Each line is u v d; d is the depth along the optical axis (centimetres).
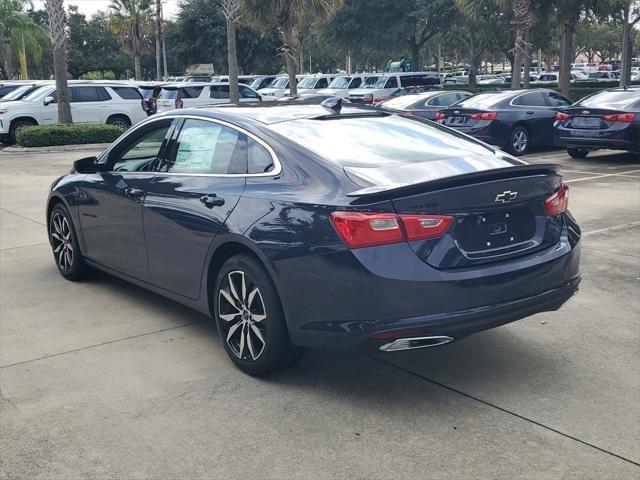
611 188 1076
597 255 688
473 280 362
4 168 1534
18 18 4906
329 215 365
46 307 557
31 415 377
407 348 360
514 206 390
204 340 484
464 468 321
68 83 2183
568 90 2702
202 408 383
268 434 354
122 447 343
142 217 497
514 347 464
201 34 4681
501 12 3212
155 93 2367
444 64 9619
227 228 415
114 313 541
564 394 395
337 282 361
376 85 2858
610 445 339
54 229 635
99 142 2033
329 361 444
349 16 3694
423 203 357
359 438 348
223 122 461
